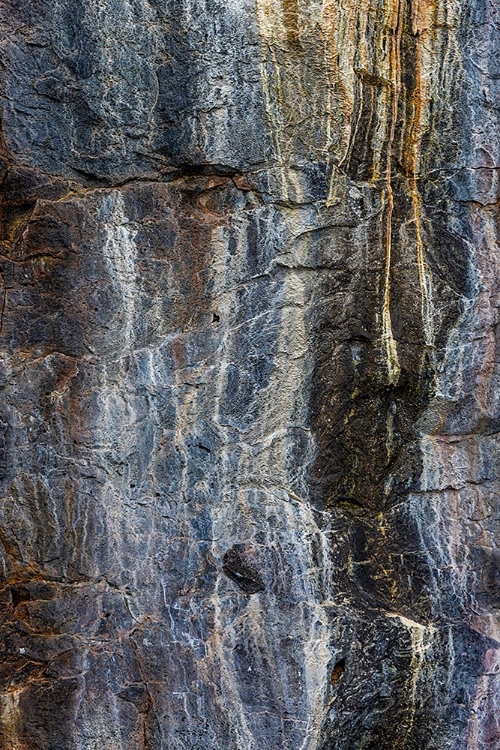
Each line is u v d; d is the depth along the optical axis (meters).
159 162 1.73
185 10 1.69
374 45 1.75
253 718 1.72
